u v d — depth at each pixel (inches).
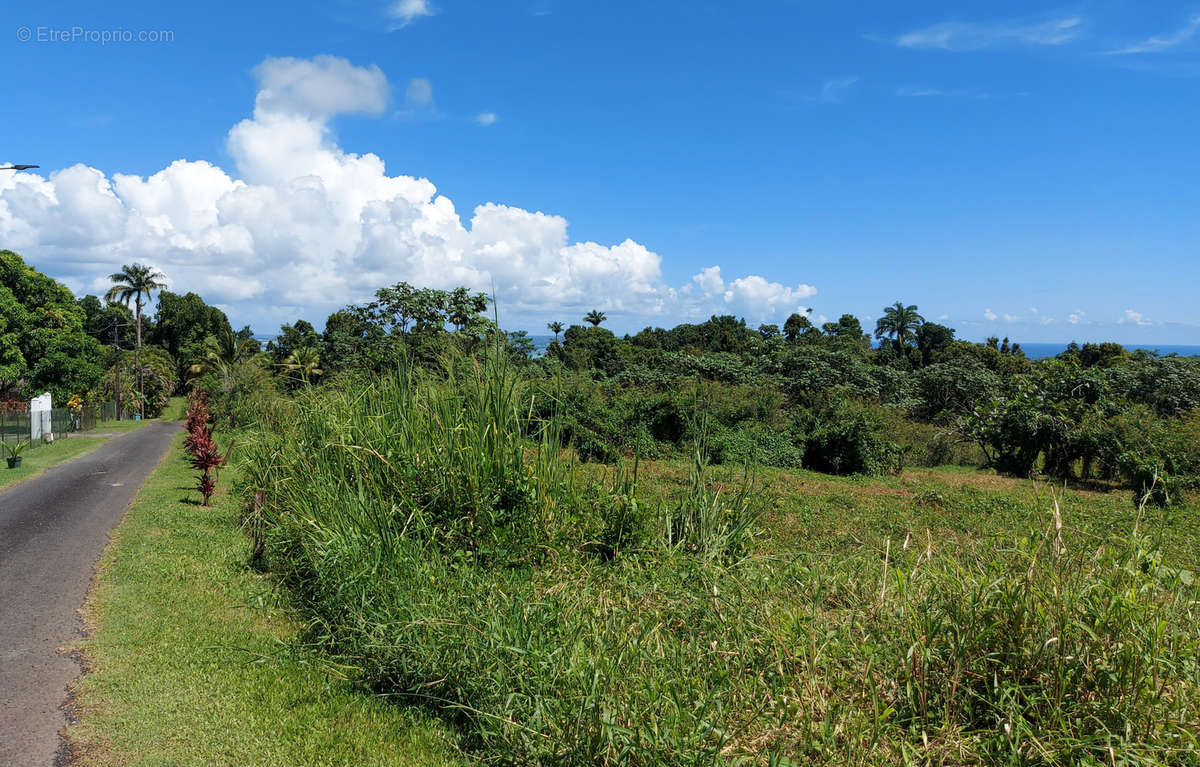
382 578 214.5
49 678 198.2
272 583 294.4
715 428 794.8
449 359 329.1
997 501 513.0
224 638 229.9
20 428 1178.0
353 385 388.5
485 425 281.7
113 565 326.6
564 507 266.5
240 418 919.7
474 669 168.2
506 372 302.2
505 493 259.8
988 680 144.0
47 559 339.9
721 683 145.6
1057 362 982.4
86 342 1749.5
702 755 123.0
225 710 178.9
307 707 181.0
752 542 286.7
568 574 219.6
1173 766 119.6
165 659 211.2
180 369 2957.7
